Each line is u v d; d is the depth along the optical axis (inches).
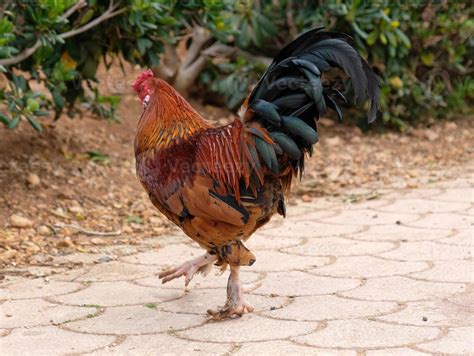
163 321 221.3
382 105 433.4
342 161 403.2
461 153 420.2
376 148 425.4
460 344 196.5
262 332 209.5
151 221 319.9
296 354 193.0
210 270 243.6
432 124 465.7
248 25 421.4
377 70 443.8
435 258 269.9
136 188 350.6
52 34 305.4
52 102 357.1
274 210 226.7
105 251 287.6
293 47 214.4
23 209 311.7
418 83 449.1
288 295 239.8
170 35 366.3
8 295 243.0
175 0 345.4
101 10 332.2
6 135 364.5
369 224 314.8
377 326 210.5
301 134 211.6
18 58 306.8
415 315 217.9
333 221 321.1
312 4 435.8
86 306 233.8
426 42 440.1
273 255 280.5
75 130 394.9
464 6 460.8
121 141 398.0
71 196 330.0
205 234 218.7
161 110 225.5
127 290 248.5
